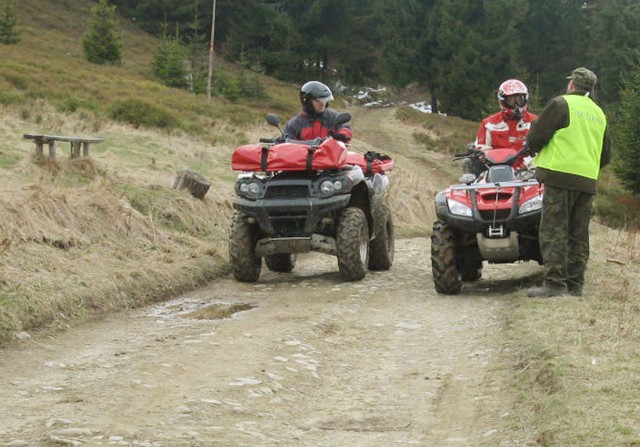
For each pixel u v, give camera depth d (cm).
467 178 1062
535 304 881
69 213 1172
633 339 712
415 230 1992
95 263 1038
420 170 3741
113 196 1305
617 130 3894
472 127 6134
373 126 6019
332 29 8888
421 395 634
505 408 587
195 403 587
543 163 923
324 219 1119
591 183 923
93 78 4153
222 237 1419
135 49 7919
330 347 776
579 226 941
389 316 920
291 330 818
